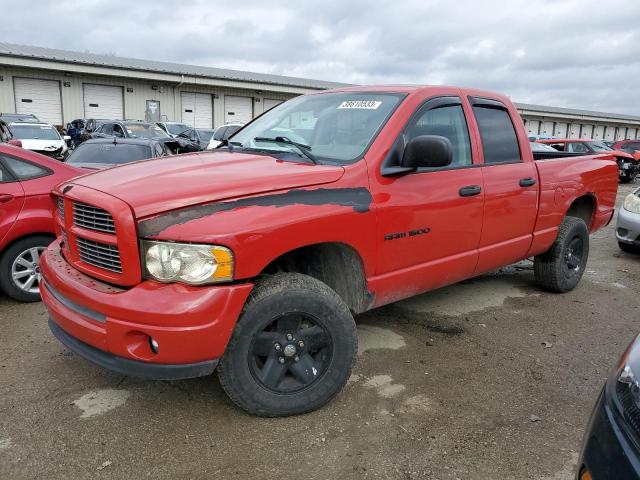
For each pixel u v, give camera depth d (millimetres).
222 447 2822
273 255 2812
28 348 3967
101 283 2830
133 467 2648
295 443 2867
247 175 2992
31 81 26094
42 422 3002
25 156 4969
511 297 5512
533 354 4109
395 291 3613
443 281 4039
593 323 4832
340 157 3424
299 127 3973
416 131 3682
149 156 9125
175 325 2576
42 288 3244
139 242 2658
